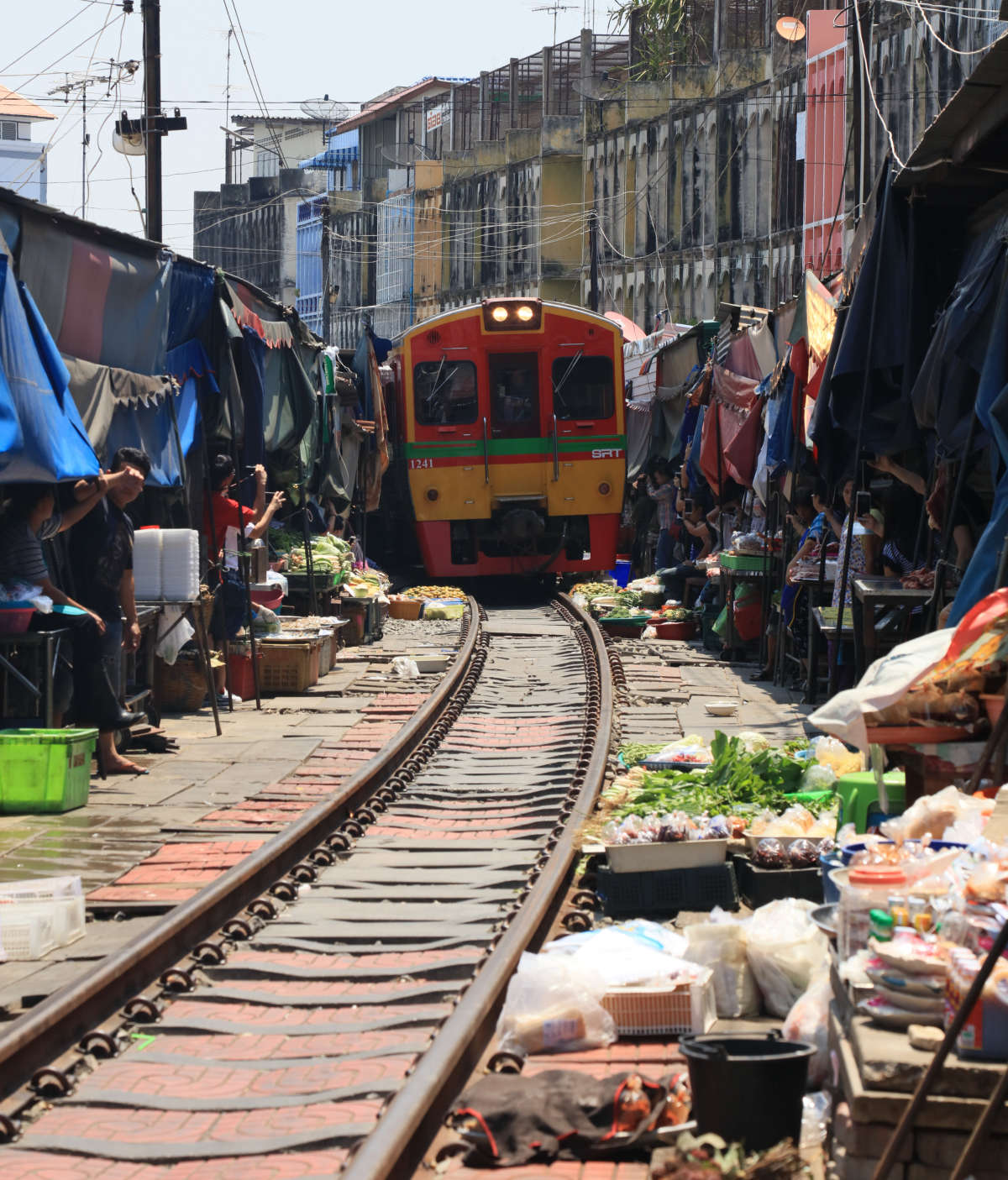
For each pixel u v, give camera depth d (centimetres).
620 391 3122
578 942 756
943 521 1347
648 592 2838
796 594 1841
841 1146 508
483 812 1227
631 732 1574
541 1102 573
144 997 738
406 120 7888
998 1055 487
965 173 1242
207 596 1672
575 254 5794
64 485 1322
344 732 1606
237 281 1992
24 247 1259
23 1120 601
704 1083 534
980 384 1076
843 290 1459
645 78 5244
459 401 3098
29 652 1234
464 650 2173
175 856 1024
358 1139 554
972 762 831
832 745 1136
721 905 883
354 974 782
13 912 811
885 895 582
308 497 2653
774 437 1892
